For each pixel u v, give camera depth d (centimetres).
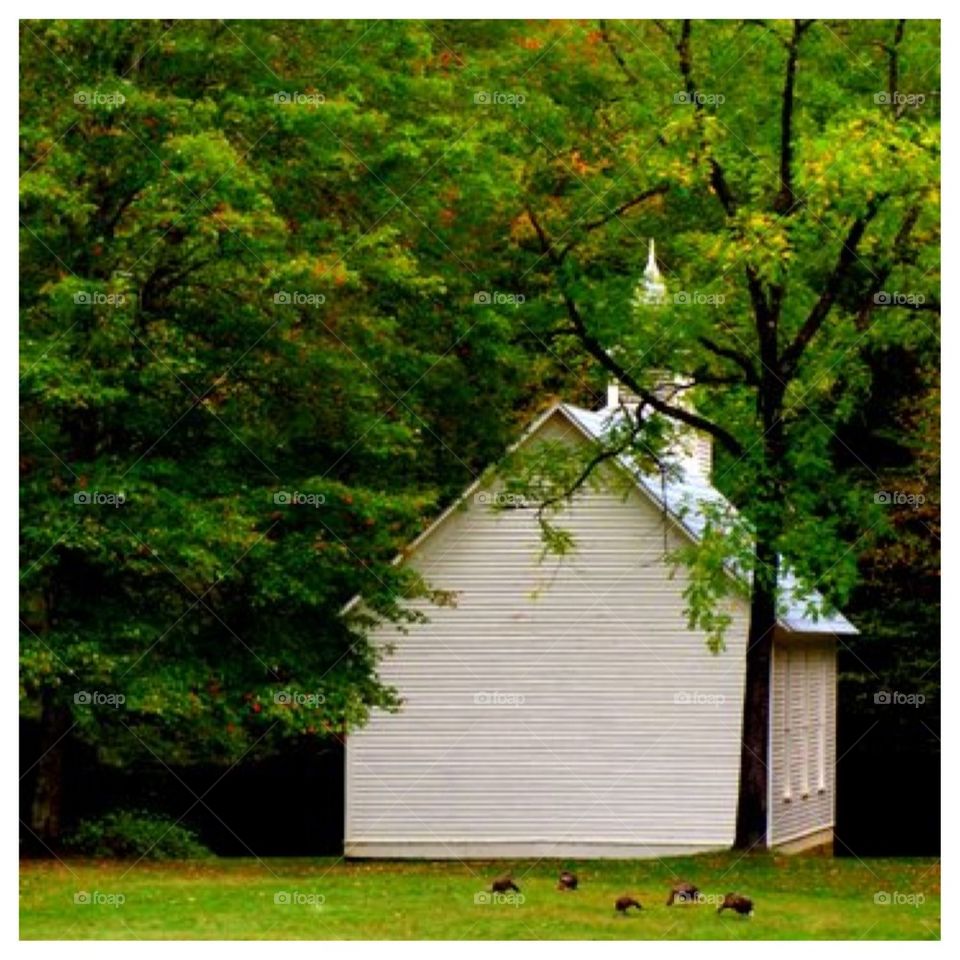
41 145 5409
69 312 5316
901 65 5912
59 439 5616
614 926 4441
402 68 6469
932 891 5272
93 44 5528
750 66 5912
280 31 6031
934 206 5706
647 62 6109
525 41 6856
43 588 5566
